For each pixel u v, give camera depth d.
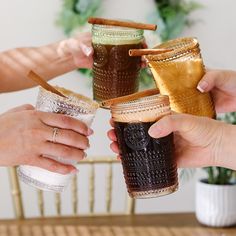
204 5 2.49
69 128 0.97
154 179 0.95
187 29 2.49
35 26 2.42
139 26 1.12
